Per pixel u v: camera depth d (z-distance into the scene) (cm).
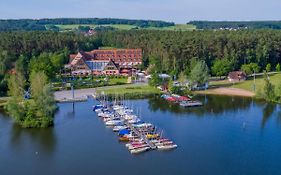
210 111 17725
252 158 11938
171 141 13238
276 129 14850
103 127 15175
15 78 18675
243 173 10888
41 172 11050
